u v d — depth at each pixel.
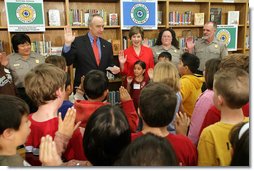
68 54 3.10
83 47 3.28
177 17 4.74
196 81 2.23
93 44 3.38
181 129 1.65
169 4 4.87
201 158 1.25
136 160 0.69
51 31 4.14
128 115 1.78
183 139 1.24
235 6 5.36
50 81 1.32
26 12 3.62
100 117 1.02
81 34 4.27
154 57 3.91
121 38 4.30
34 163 1.24
